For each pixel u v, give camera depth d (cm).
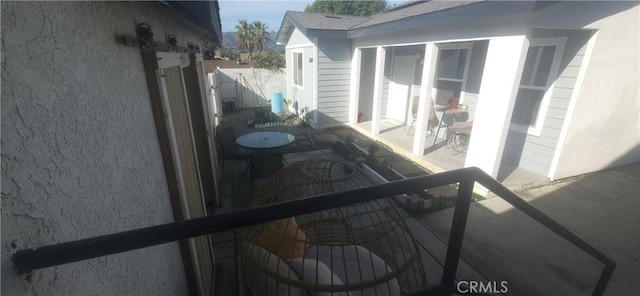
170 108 188
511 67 393
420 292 120
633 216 398
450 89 691
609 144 518
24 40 63
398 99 916
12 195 57
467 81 637
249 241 204
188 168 238
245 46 3056
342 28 820
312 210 81
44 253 57
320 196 82
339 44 840
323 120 907
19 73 61
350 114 918
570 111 456
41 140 67
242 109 1307
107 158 100
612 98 472
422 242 344
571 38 442
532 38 491
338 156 646
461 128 597
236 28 2983
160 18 183
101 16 101
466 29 451
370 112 977
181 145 218
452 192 440
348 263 225
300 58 975
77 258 60
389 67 930
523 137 529
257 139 492
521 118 534
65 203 75
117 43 115
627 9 408
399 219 208
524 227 375
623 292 274
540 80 493
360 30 715
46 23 71
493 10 368
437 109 692
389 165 542
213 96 910
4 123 56
